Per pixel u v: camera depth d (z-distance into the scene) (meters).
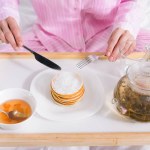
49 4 1.20
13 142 0.80
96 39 1.30
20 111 0.85
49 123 0.84
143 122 0.83
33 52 1.01
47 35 1.35
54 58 1.02
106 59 1.01
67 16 1.23
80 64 0.99
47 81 0.95
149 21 1.52
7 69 0.98
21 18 1.58
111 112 0.86
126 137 0.80
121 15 1.18
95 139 0.79
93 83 0.94
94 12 1.23
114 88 0.92
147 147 1.00
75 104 0.89
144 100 0.80
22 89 0.88
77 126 0.83
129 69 0.83
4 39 1.06
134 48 1.10
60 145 0.80
